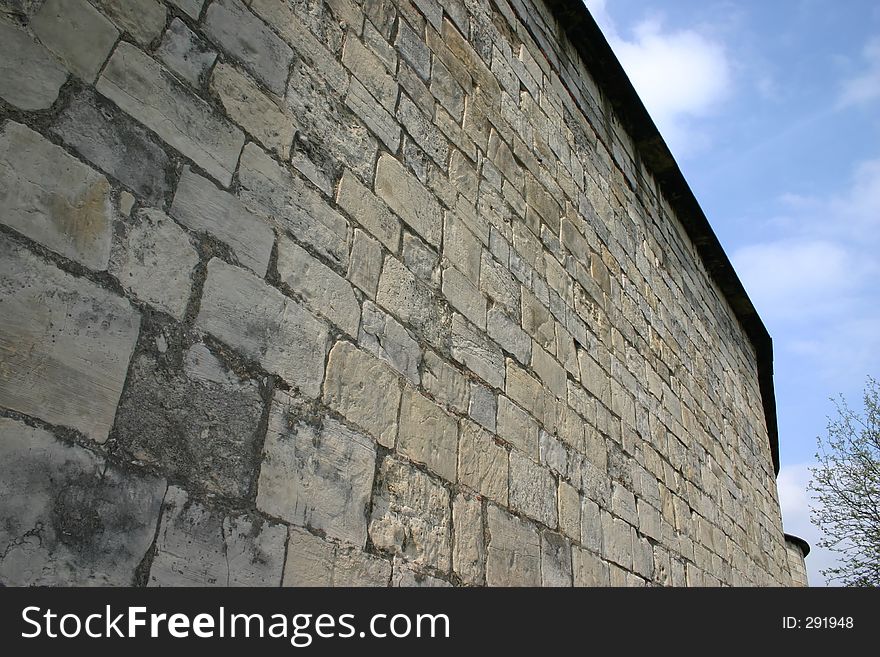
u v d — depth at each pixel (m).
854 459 13.25
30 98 1.76
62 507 1.57
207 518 1.86
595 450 4.17
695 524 5.46
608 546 3.95
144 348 1.82
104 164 1.87
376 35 3.21
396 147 3.12
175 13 2.21
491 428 3.21
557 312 4.21
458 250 3.37
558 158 4.88
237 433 2.00
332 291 2.49
